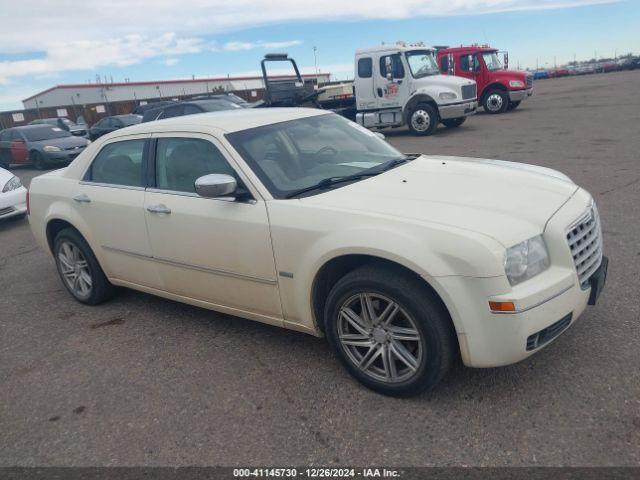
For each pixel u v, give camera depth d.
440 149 12.48
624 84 30.19
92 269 4.79
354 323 3.14
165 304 4.90
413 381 2.97
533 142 11.99
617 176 7.84
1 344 4.39
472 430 2.77
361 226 3.00
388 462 2.63
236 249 3.56
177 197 3.90
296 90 16.41
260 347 3.89
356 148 4.23
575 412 2.81
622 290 4.09
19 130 17.64
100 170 4.62
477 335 2.72
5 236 8.22
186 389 3.45
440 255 2.73
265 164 3.65
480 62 19.48
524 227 2.86
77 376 3.76
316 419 3.01
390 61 15.84
